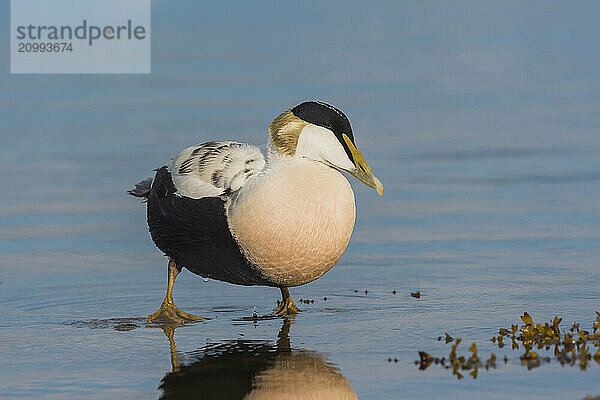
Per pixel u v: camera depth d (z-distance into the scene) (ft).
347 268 41.47
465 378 27.17
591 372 27.32
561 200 50.34
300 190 33.24
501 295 36.91
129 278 41.11
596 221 46.91
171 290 36.14
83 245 45.83
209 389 27.17
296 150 33.91
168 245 35.55
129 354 30.89
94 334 33.50
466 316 34.19
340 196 33.71
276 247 33.27
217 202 33.88
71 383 27.94
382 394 26.17
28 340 32.78
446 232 46.09
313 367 28.78
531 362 28.37
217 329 33.81
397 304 36.29
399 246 44.29
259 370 28.73
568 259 41.63
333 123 34.27
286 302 36.17
